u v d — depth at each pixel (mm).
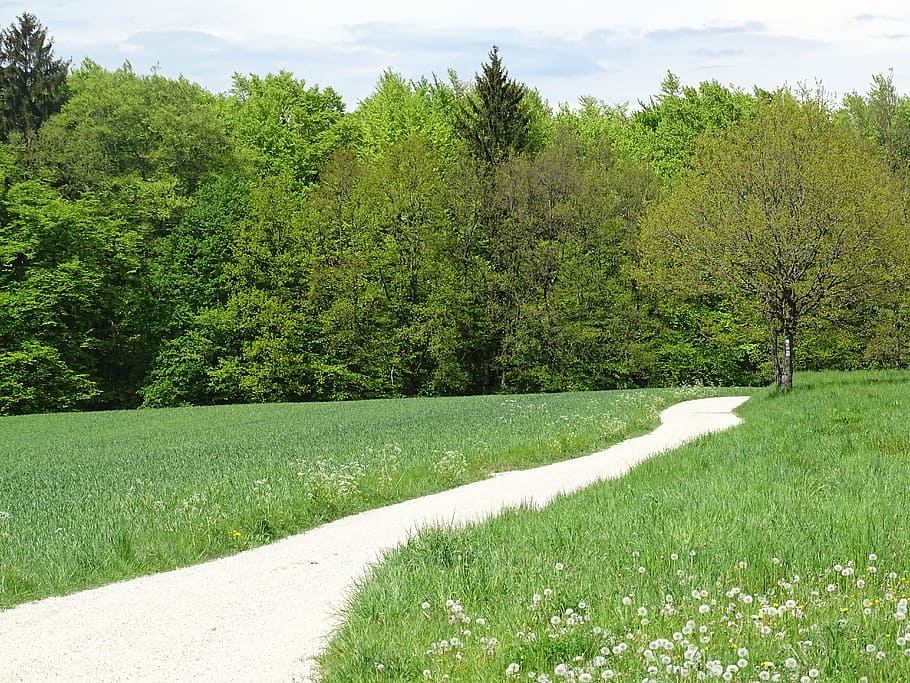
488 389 58375
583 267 56125
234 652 7238
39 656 7289
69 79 68938
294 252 54000
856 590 7234
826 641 5922
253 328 53031
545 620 6875
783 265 31484
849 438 16969
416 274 55188
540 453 19281
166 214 54344
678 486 12602
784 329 31938
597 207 56312
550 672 5812
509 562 8594
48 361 48562
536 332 56000
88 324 52656
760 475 13102
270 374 51469
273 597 9023
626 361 55750
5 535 11422
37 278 48812
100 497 14594
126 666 6965
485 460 18234
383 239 55500
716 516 9961
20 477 18516
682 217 32969
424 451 18797
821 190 30781
